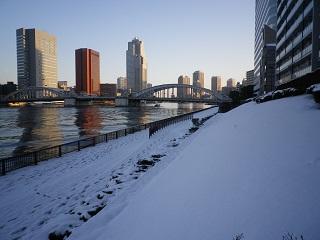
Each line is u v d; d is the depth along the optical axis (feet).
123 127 187.21
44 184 41.60
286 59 171.94
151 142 77.56
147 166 45.52
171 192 24.08
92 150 71.51
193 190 22.48
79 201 32.76
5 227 27.50
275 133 30.71
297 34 141.69
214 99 561.43
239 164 24.38
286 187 17.17
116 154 63.26
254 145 28.66
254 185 19.08
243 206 16.88
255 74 350.84
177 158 38.55
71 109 513.86
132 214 22.75
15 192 38.58
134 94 638.53
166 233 17.42
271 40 262.06
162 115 347.56
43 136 138.41
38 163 57.57
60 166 53.67
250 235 13.92
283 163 21.03
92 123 221.46
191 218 17.98
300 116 36.60
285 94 85.81
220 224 15.98
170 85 611.88
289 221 13.84
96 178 42.65
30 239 24.45
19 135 143.54
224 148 32.27
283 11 168.96
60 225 25.72
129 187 33.78
